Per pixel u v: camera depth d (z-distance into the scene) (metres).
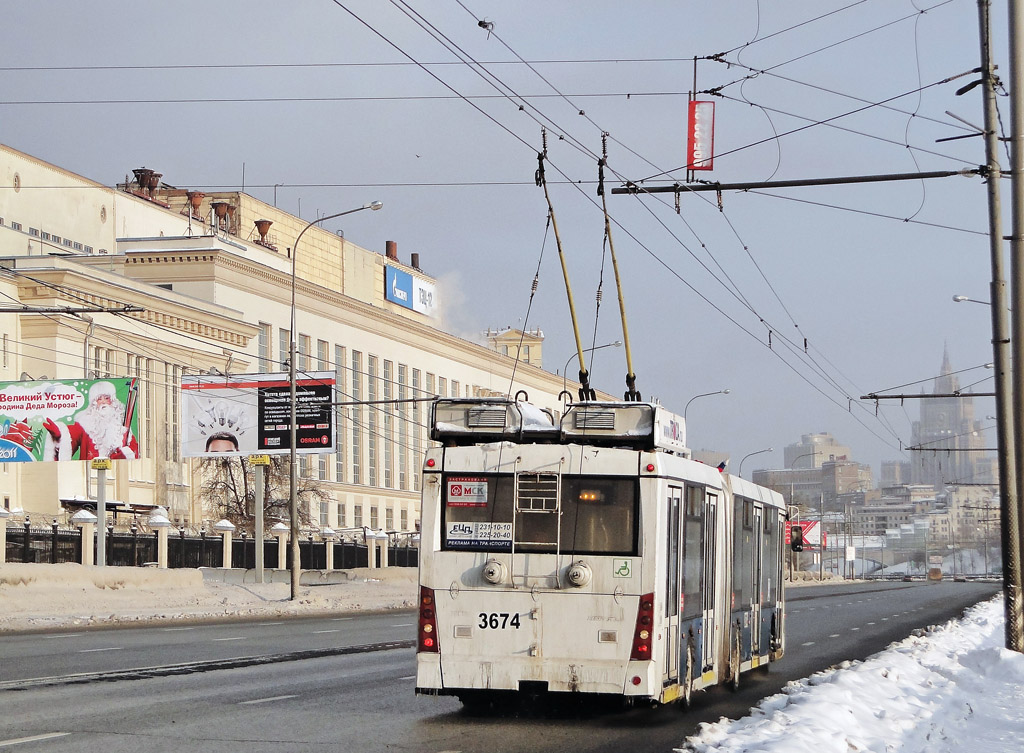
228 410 66.12
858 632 44.75
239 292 104.25
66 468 83.19
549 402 169.25
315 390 64.94
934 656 30.55
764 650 26.69
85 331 84.75
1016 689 24.62
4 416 61.62
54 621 42.47
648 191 27.47
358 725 17.08
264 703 19.14
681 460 19.33
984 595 89.94
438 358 139.25
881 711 19.17
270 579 73.56
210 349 98.19
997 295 30.31
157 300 91.19
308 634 37.22
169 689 20.77
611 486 18.05
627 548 17.89
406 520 132.25
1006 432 30.14
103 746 14.44
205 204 118.88
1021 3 29.27
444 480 18.36
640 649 17.66
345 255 126.88
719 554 21.89
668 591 18.31
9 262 84.38
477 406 18.72
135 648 30.14
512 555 18.02
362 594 66.94
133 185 119.38
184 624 44.03
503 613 17.94
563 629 17.80
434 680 17.98
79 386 61.34
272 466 95.00
